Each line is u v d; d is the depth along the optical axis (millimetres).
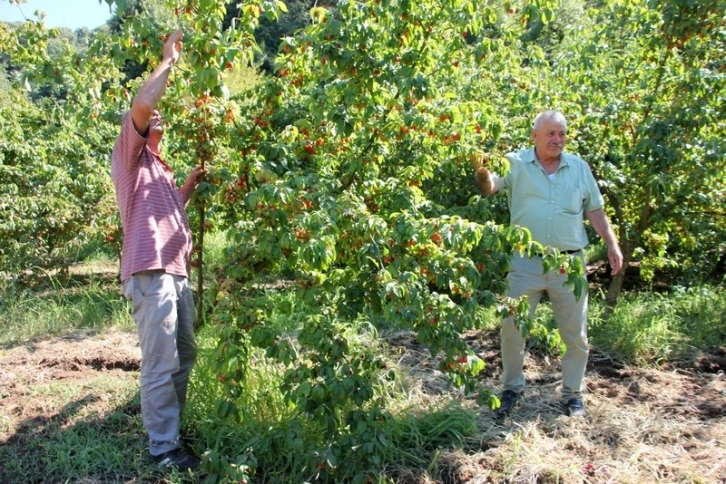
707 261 6941
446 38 4035
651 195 5984
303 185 3184
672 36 5367
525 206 3998
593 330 5621
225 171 3660
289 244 2998
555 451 3592
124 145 3234
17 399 4133
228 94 3383
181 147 4840
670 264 6750
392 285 2936
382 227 3094
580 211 4023
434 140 3879
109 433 3648
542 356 5191
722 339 5605
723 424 3930
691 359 5094
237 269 3299
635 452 3555
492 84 5984
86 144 7988
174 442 3410
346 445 3154
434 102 3834
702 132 5633
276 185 3102
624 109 5770
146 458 3438
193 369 4043
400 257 3158
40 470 3357
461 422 3777
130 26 3303
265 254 3203
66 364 4832
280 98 3850
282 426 3410
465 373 3184
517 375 4156
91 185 7504
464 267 3125
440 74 4371
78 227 7520
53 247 7578
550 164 4004
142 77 4418
